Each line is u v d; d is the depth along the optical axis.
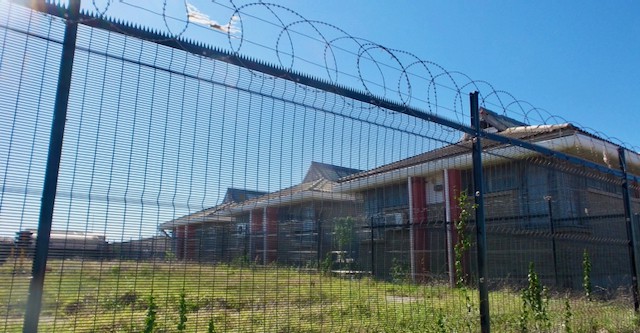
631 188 8.73
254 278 3.95
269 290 4.09
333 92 4.27
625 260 8.20
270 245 4.02
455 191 6.81
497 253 8.77
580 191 9.74
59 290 2.87
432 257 8.12
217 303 3.69
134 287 3.16
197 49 3.49
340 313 4.83
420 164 5.97
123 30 3.17
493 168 7.88
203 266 3.54
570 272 8.39
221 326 3.67
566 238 8.03
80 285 2.95
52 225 2.80
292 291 4.32
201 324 3.60
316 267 4.56
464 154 5.88
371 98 4.55
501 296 6.42
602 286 8.31
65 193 2.88
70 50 2.95
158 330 3.35
